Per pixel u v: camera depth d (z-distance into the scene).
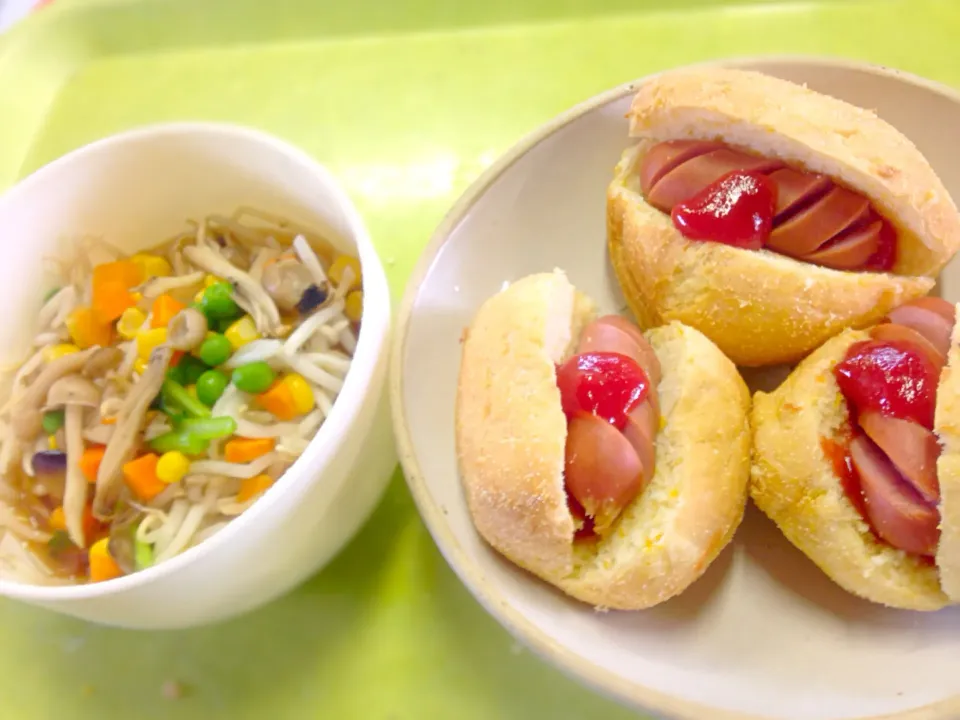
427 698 0.20
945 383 0.18
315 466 0.17
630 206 0.23
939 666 0.18
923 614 0.19
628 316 0.24
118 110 0.31
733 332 0.21
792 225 0.21
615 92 0.24
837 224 0.21
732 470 0.19
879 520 0.18
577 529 0.19
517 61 0.29
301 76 0.31
